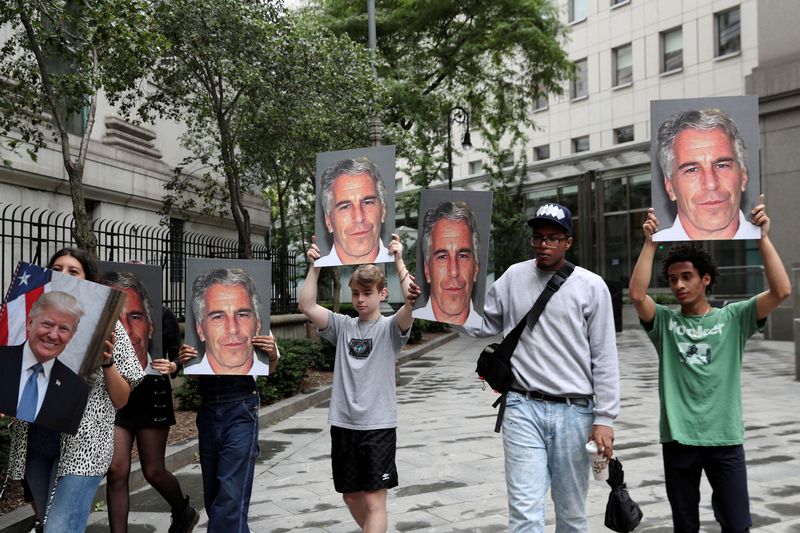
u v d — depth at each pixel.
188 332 4.16
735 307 3.46
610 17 35.28
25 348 2.97
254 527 4.95
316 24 13.60
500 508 5.27
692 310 3.53
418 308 3.85
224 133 12.95
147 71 11.26
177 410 9.24
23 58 9.05
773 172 20.56
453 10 21.72
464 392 11.97
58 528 2.97
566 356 3.34
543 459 3.34
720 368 3.39
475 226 3.82
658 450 7.08
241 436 4.02
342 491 3.81
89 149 12.94
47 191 11.97
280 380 10.41
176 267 11.59
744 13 29.55
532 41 22.42
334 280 15.11
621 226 33.66
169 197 15.00
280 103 11.87
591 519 4.96
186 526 4.42
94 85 7.30
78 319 2.98
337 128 13.70
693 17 31.53
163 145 16.22
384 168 4.02
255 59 11.23
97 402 3.12
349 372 3.85
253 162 15.44
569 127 37.62
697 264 3.47
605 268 34.38
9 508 4.94
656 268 31.34
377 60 14.46
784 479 5.90
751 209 3.44
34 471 3.16
